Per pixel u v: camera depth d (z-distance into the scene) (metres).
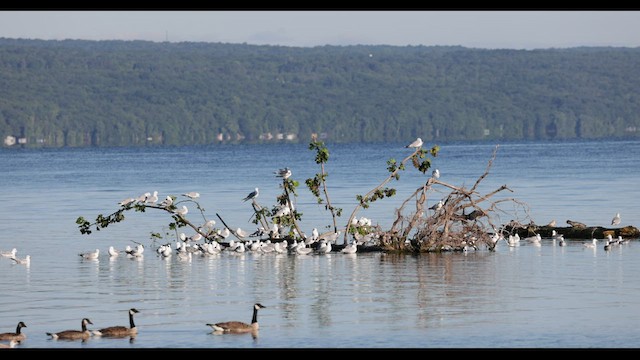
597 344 32.12
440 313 36.19
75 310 37.16
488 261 47.03
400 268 45.44
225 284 41.94
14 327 34.72
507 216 64.31
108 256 50.16
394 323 34.88
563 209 67.31
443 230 50.72
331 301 38.38
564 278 42.28
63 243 54.72
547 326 34.22
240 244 51.16
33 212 71.88
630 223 59.91
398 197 76.94
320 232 57.69
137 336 33.53
